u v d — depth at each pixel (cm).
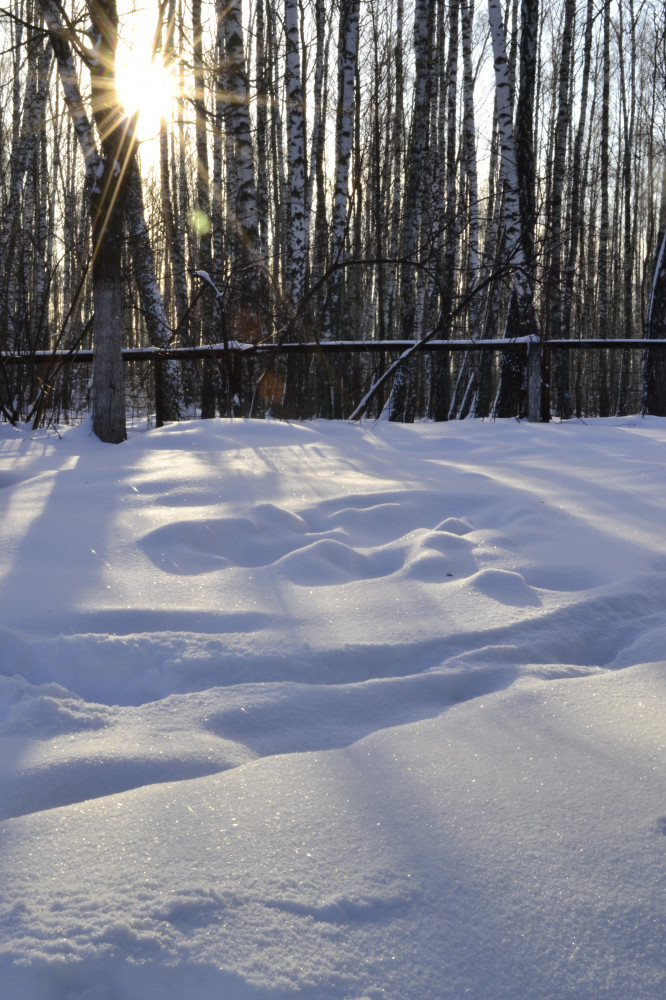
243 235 936
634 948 109
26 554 301
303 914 115
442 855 128
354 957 108
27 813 146
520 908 116
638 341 841
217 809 141
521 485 423
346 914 115
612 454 555
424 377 1889
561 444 603
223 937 109
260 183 1730
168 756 164
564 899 118
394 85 2103
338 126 1191
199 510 354
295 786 150
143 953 106
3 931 109
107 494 387
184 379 1507
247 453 527
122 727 179
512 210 1035
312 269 1541
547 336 830
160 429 632
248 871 123
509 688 197
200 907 115
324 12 1652
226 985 102
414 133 1336
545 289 955
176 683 208
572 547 313
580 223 963
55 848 129
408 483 422
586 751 163
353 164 2006
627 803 143
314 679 212
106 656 216
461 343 806
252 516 345
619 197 2847
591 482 433
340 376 930
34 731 177
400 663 222
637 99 2570
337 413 927
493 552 307
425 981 104
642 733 171
